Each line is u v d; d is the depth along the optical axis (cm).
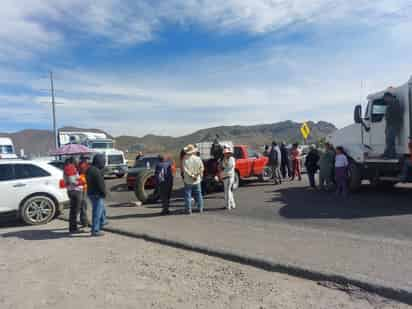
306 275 461
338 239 616
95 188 730
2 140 2962
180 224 797
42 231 806
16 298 429
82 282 473
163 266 527
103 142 2620
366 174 1121
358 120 1131
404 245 566
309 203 1007
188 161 929
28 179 898
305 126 2120
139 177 1169
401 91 1015
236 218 851
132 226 789
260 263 510
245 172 1431
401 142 1016
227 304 390
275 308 375
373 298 392
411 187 1255
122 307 394
